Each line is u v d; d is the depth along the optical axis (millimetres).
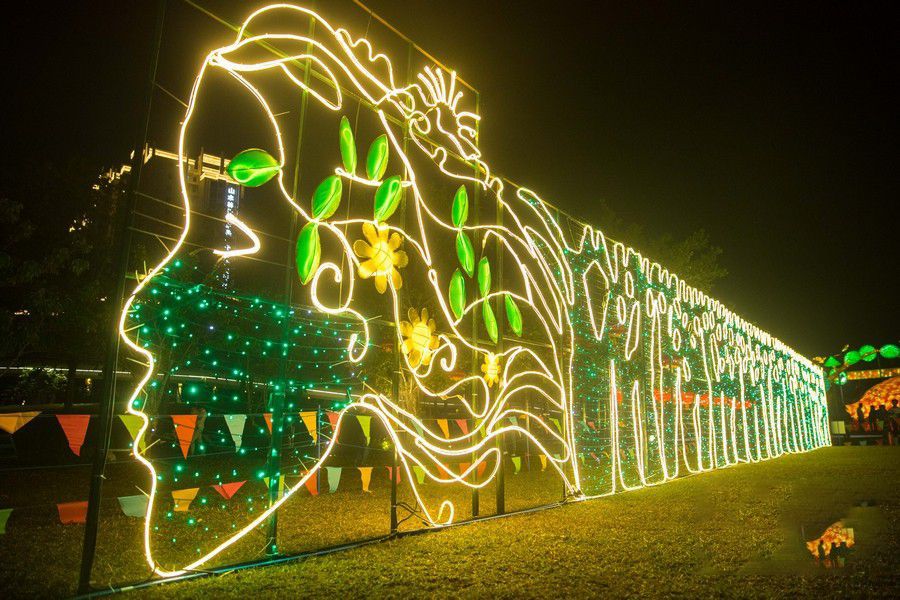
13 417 3932
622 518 7000
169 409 9914
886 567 4840
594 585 4328
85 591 3785
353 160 5691
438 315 10422
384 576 4438
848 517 7059
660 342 11883
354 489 8812
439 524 6285
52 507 6645
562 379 8805
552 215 9328
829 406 32344
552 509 7668
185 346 8648
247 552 5059
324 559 4898
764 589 4254
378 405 6008
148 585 4070
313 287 5191
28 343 10438
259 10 5000
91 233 11922
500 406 7594
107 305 11508
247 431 10758
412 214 9523
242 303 8195
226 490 5059
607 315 10250
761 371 19000
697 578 4531
